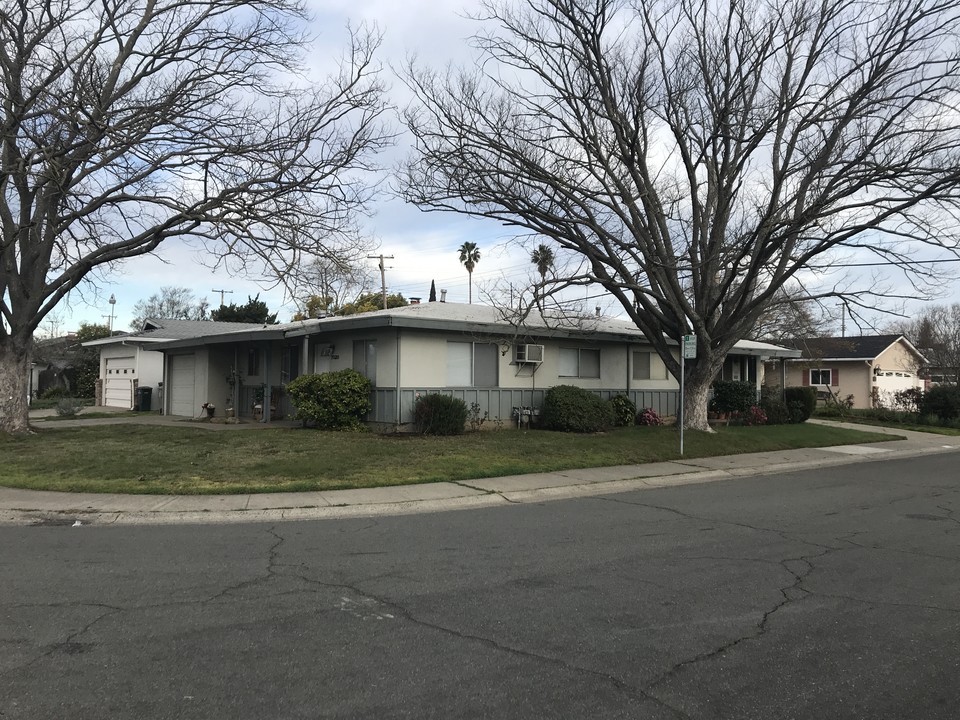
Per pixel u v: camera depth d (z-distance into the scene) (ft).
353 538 26.09
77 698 12.59
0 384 54.08
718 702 12.73
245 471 39.19
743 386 79.66
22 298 53.57
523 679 13.61
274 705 12.41
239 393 80.12
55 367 144.77
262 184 49.49
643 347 78.64
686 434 62.18
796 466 52.11
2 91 46.93
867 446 66.74
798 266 54.70
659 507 33.53
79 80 45.09
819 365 127.65
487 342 61.62
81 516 29.78
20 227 48.29
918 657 14.88
